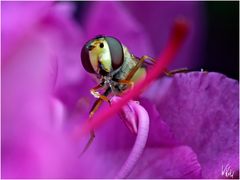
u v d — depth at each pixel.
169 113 0.06
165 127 0.05
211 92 0.05
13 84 0.05
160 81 0.06
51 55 0.05
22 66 0.05
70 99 0.06
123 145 0.05
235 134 0.05
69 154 0.05
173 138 0.05
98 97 0.05
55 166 0.05
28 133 0.05
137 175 0.05
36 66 0.05
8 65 0.05
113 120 0.05
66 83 0.06
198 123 0.05
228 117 0.05
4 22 0.05
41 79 0.05
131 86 0.05
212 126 0.05
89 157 0.05
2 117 0.05
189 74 0.05
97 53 0.05
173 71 0.06
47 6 0.05
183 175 0.05
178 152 0.05
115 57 0.05
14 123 0.05
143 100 0.05
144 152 0.05
